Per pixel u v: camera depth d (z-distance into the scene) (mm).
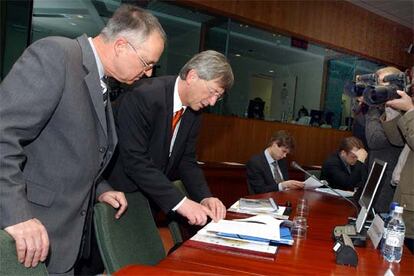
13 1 2770
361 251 1347
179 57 4188
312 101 5367
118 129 1472
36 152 1096
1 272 803
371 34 5770
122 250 1155
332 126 5445
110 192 1303
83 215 1186
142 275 827
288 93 5121
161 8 4078
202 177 1820
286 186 2832
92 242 1276
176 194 1426
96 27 3662
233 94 4551
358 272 1123
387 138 2004
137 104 1476
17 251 867
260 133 4652
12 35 2791
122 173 1562
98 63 1188
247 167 2895
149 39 1164
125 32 1148
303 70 5254
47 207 1097
